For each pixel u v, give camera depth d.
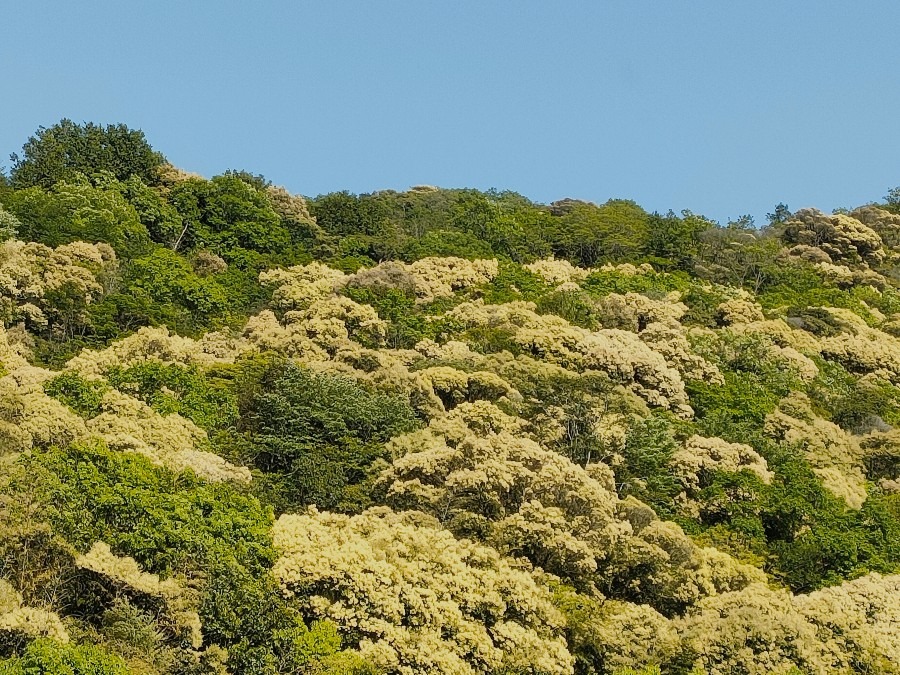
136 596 32.19
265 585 33.94
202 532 35.03
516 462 44.84
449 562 37.00
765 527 51.09
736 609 38.75
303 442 48.78
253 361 56.41
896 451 61.62
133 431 43.53
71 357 59.28
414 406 55.19
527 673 34.84
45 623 28.83
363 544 36.44
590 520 42.53
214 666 30.66
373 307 71.94
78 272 67.50
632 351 65.44
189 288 73.06
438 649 34.28
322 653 32.25
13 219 74.00
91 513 34.25
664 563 41.81
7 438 38.97
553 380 57.97
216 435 48.78
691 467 52.72
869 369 79.38
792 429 61.88
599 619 37.66
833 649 38.94
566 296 77.56
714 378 67.88
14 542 32.16
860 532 49.97
